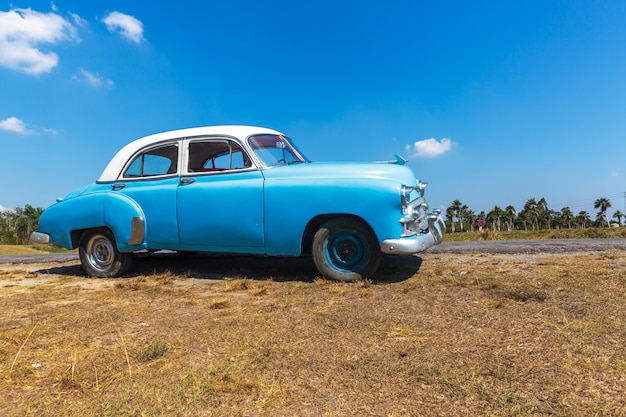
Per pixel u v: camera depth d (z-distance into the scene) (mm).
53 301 3670
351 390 1705
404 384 1741
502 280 3809
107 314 3080
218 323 2756
